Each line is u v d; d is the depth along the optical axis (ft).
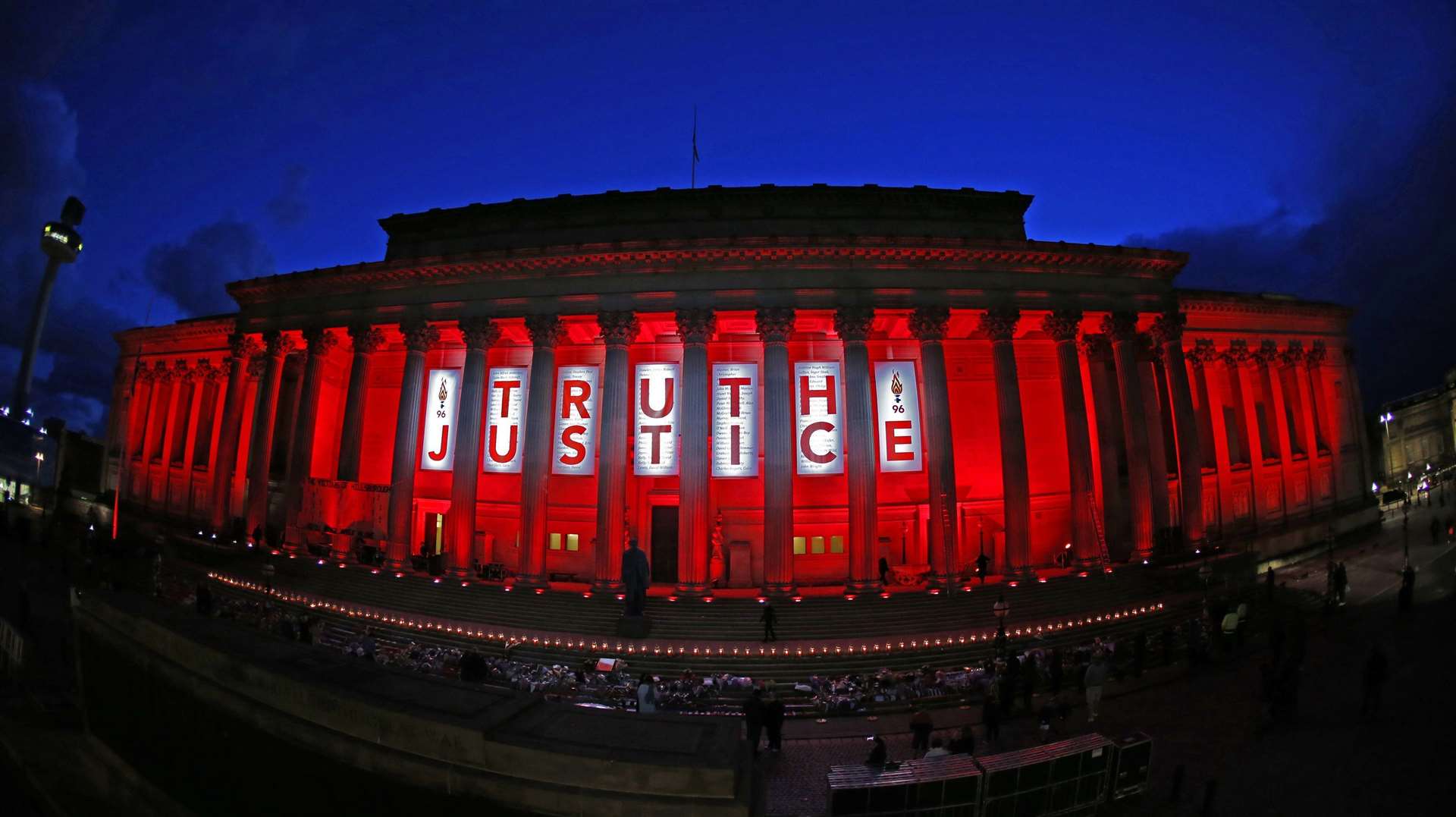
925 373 142.82
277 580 138.21
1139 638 92.73
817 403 140.46
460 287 154.30
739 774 25.17
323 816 28.84
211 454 215.31
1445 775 58.85
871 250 143.13
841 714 85.71
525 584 139.74
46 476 257.96
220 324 217.36
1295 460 200.13
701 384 140.15
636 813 23.68
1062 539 168.35
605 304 146.00
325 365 182.70
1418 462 269.64
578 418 146.30
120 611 45.73
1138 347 165.58
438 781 25.99
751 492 161.17
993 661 95.14
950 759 53.01
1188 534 150.61
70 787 43.37
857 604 126.11
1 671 77.56
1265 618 114.01
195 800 35.55
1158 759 67.51
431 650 107.45
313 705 30.42
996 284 146.92
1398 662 87.61
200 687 35.86
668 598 131.44
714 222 166.81
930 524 138.00
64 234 327.26
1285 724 73.41
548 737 26.50
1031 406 171.83
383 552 153.07
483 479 171.63
